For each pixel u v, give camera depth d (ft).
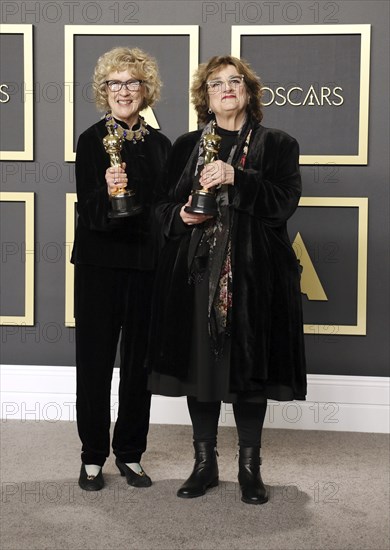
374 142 12.29
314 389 12.50
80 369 9.37
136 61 9.12
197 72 9.07
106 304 9.25
